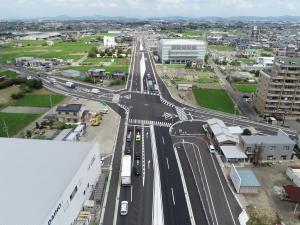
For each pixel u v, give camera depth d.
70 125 91.31
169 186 63.34
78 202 52.56
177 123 98.69
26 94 129.25
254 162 73.44
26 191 45.19
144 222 52.75
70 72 163.50
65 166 52.44
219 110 113.69
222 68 193.50
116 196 59.53
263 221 52.09
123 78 157.88
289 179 67.25
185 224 52.59
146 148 79.75
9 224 38.75
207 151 79.25
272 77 101.44
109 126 94.31
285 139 77.06
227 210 56.41
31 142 60.84
